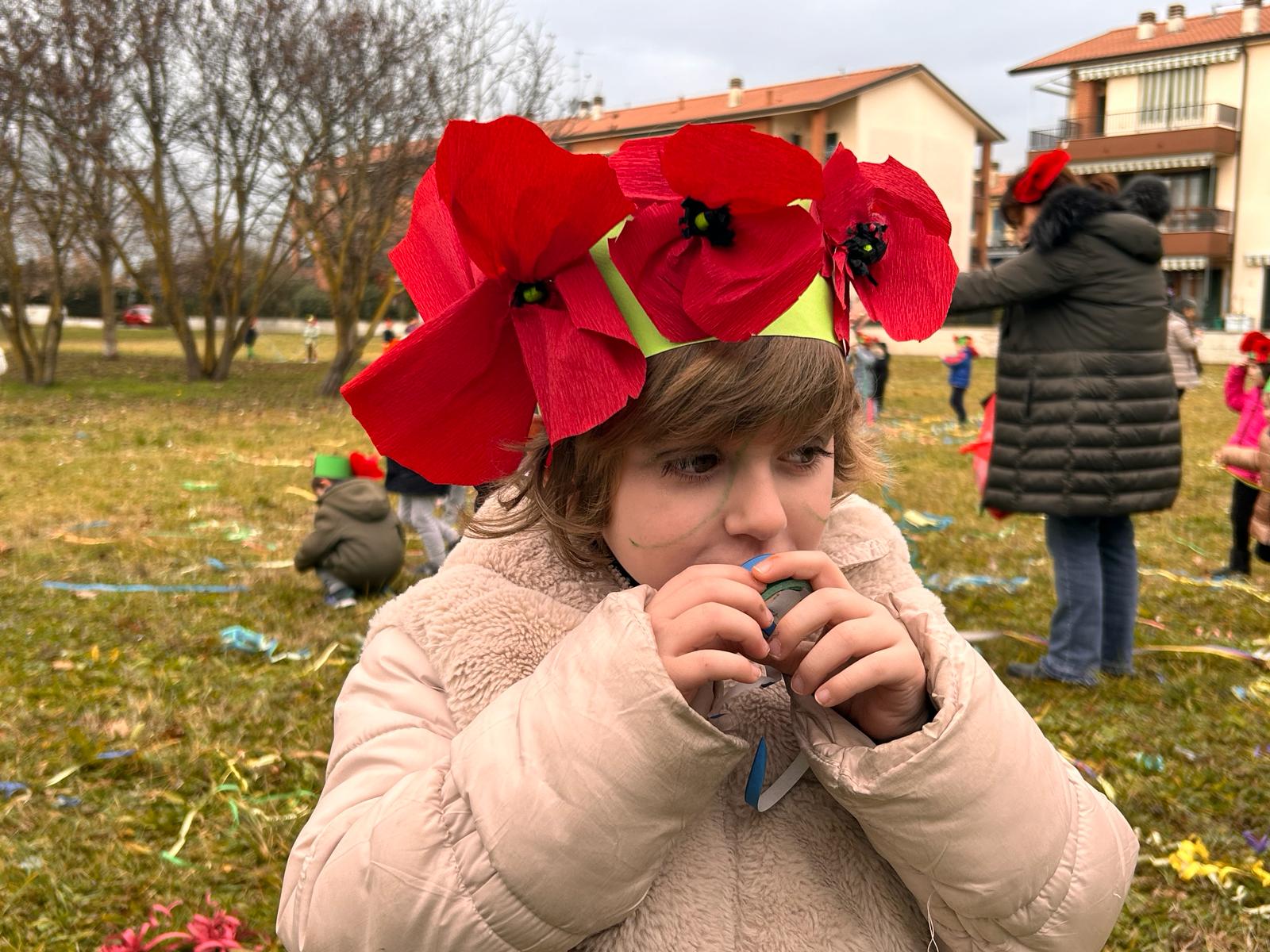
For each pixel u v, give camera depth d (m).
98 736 3.71
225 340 20.64
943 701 0.98
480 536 1.17
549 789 0.92
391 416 0.98
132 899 2.77
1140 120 35.44
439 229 1.11
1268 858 2.95
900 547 1.27
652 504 0.99
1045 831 1.00
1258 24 33.56
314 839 1.04
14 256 18.11
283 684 4.22
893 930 1.06
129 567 6.08
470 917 0.92
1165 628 5.01
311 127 17.95
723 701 1.13
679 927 1.01
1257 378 5.91
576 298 0.91
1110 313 3.73
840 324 1.03
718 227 0.90
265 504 8.25
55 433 12.15
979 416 15.40
